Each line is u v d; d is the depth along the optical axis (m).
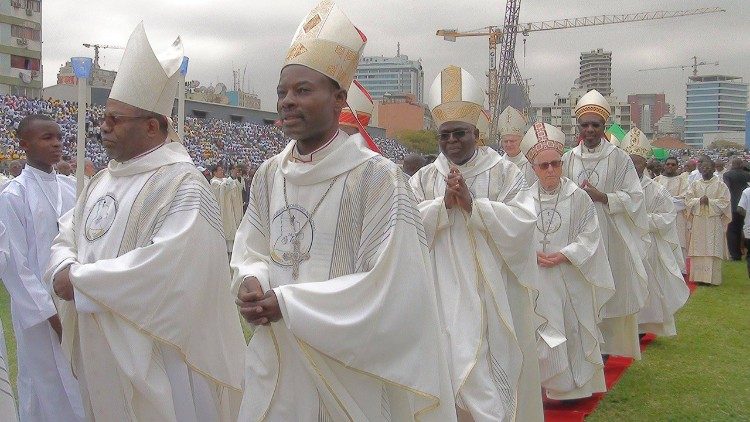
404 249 3.60
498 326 5.50
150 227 4.31
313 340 3.41
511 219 5.52
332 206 3.70
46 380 5.23
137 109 4.47
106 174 4.78
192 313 4.25
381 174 3.69
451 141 5.89
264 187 4.00
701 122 183.50
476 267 5.57
